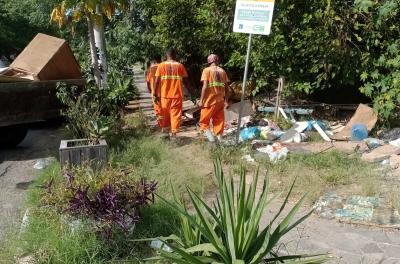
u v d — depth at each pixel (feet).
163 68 28.58
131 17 52.11
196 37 42.98
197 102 38.06
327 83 32.63
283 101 34.55
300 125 29.45
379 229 16.24
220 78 27.14
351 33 29.99
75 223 14.14
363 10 28.68
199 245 10.41
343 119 33.04
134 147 24.61
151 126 33.40
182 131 31.53
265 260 10.49
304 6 30.66
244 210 10.32
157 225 15.14
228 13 34.42
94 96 29.73
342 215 17.10
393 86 28.43
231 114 33.40
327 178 20.56
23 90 27.58
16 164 25.39
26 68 31.09
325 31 30.01
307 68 32.19
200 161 23.56
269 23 23.67
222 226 10.52
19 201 19.48
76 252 13.12
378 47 29.94
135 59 53.16
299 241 15.19
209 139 26.55
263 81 33.65
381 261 13.99
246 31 24.23
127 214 14.35
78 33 63.31
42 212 15.16
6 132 28.81
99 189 14.74
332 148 25.58
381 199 18.39
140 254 13.75
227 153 23.97
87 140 20.80
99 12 34.55
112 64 52.42
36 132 34.47
